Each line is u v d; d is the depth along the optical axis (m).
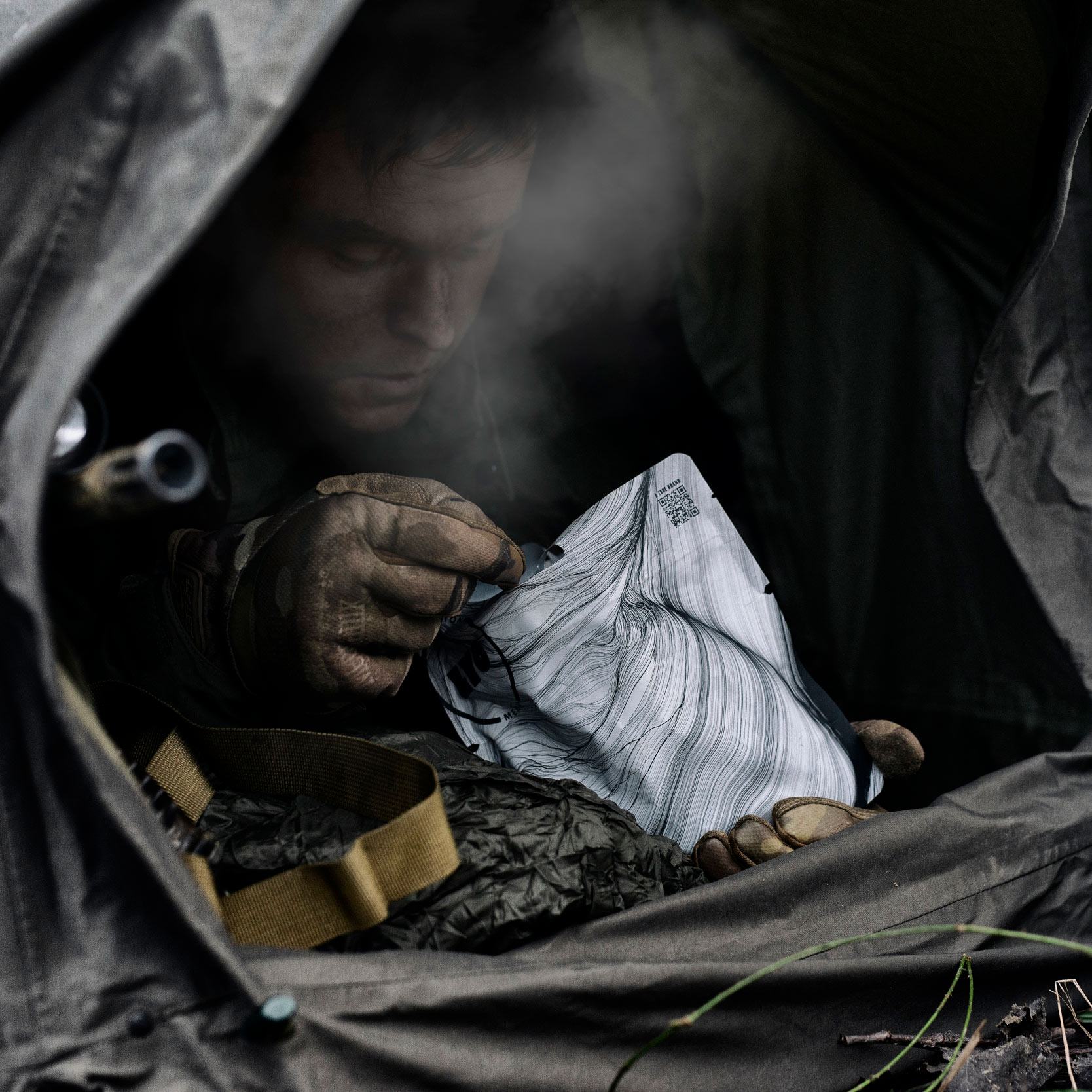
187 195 0.55
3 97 0.58
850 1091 0.75
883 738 1.22
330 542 0.90
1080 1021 0.82
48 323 0.57
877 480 1.44
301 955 0.64
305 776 0.86
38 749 0.54
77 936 0.56
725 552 1.22
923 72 1.18
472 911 0.80
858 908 0.86
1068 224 1.04
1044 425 1.07
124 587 1.05
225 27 0.58
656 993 0.68
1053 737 1.30
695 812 1.10
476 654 1.11
